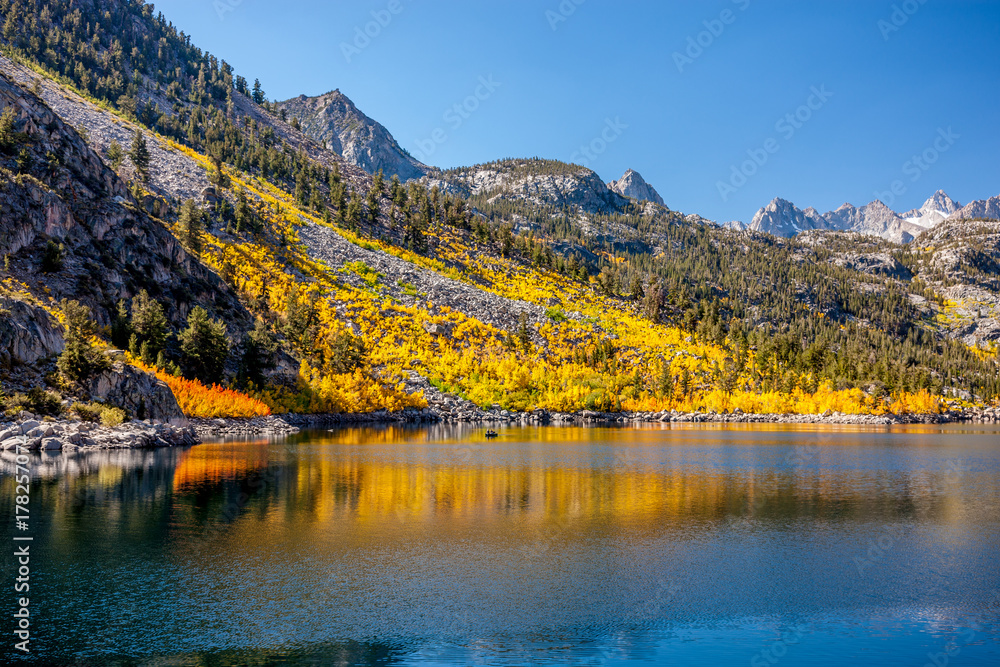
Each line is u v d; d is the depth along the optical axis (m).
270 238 177.38
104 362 71.69
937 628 22.39
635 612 23.42
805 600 24.92
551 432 111.12
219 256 148.38
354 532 33.69
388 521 36.34
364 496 43.28
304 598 24.20
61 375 68.19
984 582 27.11
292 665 18.81
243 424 92.69
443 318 174.12
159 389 77.19
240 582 25.77
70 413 64.44
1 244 84.38
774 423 162.25
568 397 157.38
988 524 37.56
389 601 24.05
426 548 31.09
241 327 118.06
